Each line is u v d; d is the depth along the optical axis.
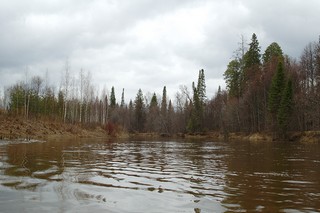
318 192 8.75
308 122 53.69
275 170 13.40
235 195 8.26
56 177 10.12
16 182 9.02
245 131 65.94
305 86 57.00
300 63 59.72
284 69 58.88
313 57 54.22
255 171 13.03
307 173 12.54
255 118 63.34
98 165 14.06
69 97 70.25
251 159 18.48
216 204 7.28
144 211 6.61
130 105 122.31
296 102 51.72
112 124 68.56
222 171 12.95
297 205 7.26
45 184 8.88
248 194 8.40
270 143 41.84
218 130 84.00
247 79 65.50
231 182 10.27
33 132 40.88
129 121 110.56
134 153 22.20
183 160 17.58
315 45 52.38
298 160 17.92
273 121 53.91
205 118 90.38
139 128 111.44
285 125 50.31
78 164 14.02
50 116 61.72
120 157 18.67
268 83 60.84
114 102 137.00
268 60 68.19
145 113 113.94
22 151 19.41
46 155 17.45
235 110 70.31
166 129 93.81
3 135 33.44
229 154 22.27
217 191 8.77
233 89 75.25
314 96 49.00
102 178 10.41
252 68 65.00
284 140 50.56
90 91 83.00
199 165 15.12
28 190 8.06
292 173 12.52
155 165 14.90
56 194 7.75
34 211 6.32
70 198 7.43
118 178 10.60
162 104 105.25
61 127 53.25
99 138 51.59
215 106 90.50
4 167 12.03
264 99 60.84
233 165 15.20
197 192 8.59
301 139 47.12
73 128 55.94
